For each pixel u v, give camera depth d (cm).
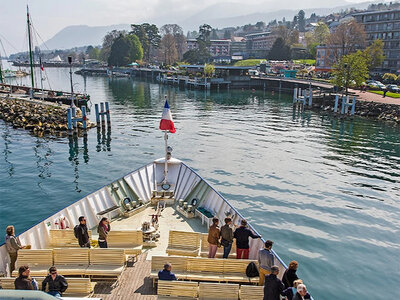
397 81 10575
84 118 5034
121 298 1189
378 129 5981
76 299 1041
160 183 2117
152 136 5300
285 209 2703
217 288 1141
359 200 2917
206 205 1909
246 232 1359
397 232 2391
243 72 13900
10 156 4091
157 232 1650
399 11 11994
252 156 4234
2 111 6612
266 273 1188
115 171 3609
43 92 8400
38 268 1271
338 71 8188
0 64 11256
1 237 2259
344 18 17750
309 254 2091
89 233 1454
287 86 12331
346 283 1831
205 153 4353
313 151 4500
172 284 1140
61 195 2950
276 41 19550
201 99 10312
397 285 1828
